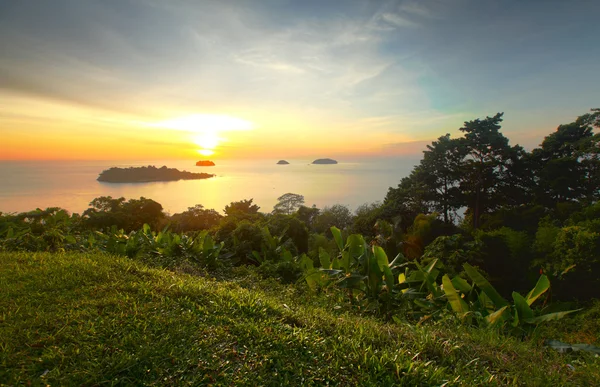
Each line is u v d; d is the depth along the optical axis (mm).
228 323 3541
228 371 2705
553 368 3342
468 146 34719
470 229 30375
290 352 3059
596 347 3971
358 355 3070
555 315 4824
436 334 3953
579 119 36500
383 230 19453
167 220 28844
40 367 2561
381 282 6539
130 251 9016
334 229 8133
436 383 2777
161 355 2791
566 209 27734
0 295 3891
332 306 6203
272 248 12609
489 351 3641
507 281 16266
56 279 4562
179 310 3725
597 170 33688
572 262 13703
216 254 9688
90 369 2533
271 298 5270
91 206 25984
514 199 35719
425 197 34250
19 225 10836
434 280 6797
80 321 3252
